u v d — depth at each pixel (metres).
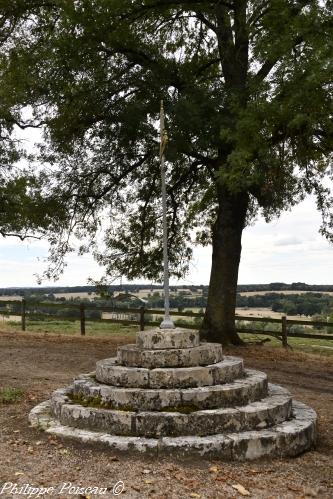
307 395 9.62
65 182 16.55
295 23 11.48
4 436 6.34
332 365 12.98
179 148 13.97
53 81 13.98
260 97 12.16
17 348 14.43
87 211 16.95
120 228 18.44
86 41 13.51
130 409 6.18
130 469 5.30
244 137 11.90
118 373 6.58
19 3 14.27
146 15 15.09
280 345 15.86
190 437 5.82
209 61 17.28
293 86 11.41
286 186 15.34
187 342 6.86
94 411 6.19
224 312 15.41
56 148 15.89
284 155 12.91
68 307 18.09
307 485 5.23
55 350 14.18
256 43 12.89
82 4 13.09
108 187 16.81
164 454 5.63
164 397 6.15
